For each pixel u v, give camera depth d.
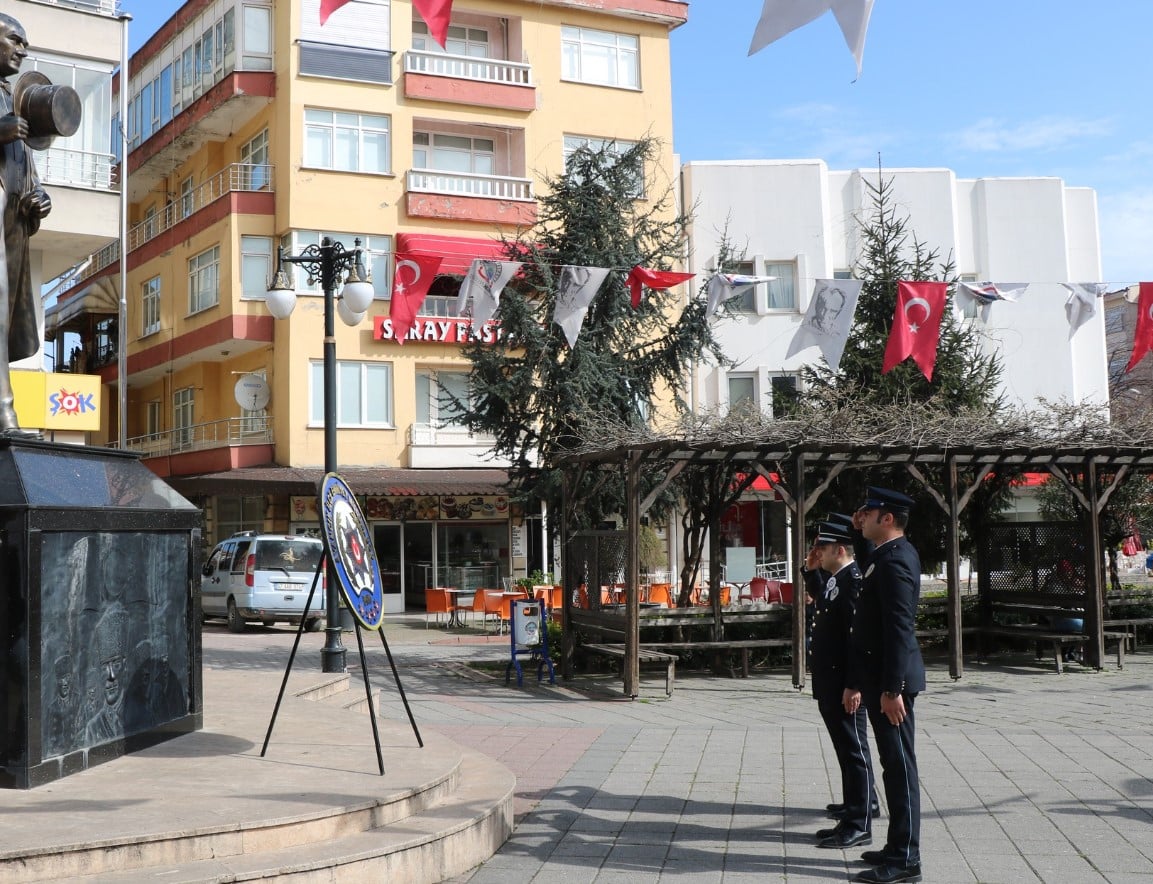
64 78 21.48
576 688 13.84
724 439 13.38
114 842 5.05
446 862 5.88
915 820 5.84
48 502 6.28
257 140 30.70
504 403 19.94
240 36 29.45
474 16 31.50
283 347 28.95
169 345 32.66
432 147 31.12
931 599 17.36
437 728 10.72
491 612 22.22
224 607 23.41
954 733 10.30
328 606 13.14
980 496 17.20
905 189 33.22
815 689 6.71
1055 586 16.12
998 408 19.47
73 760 6.45
